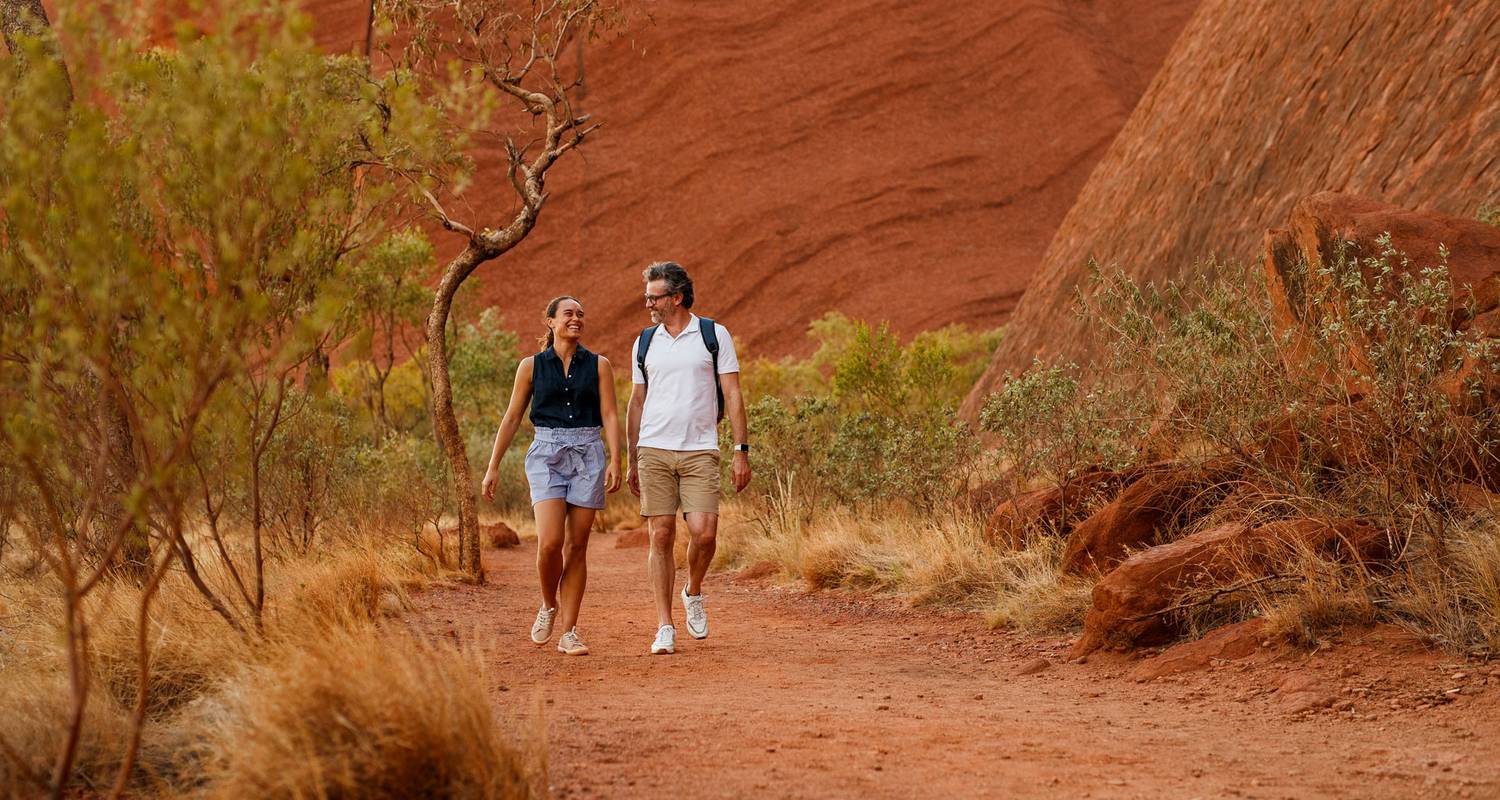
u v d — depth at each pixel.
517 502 26.53
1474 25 13.54
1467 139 12.55
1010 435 9.27
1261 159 17.14
